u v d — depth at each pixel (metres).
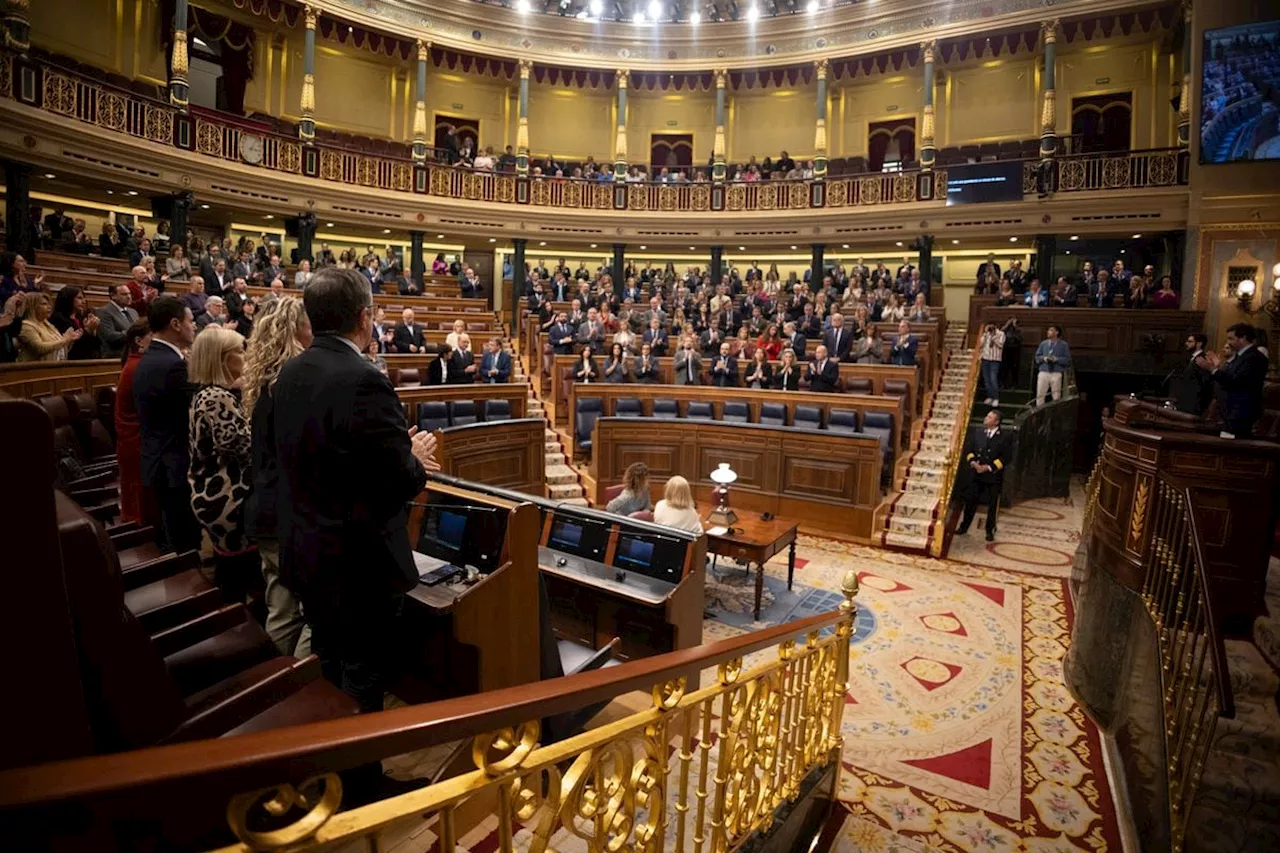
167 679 1.55
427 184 18.05
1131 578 4.91
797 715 3.16
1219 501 4.57
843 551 8.62
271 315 2.50
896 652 5.86
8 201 11.62
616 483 10.07
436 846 2.14
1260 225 13.52
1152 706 4.02
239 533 2.82
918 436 11.37
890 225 17.58
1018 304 14.62
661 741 1.91
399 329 11.49
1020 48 18.34
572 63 19.67
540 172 19.48
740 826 2.63
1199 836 3.23
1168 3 15.58
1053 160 15.83
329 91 19.56
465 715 1.12
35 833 0.66
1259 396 5.85
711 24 19.39
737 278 17.72
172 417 3.14
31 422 0.94
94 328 6.89
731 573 7.74
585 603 5.00
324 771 0.90
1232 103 13.38
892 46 17.98
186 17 14.61
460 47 18.83
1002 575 7.80
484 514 3.11
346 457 2.03
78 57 15.31
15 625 0.94
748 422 10.66
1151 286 14.02
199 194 14.61
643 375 11.94
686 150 22.22
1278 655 4.09
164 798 0.73
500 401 10.14
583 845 2.68
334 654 2.29
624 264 21.56
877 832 3.70
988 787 4.12
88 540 1.36
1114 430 5.37
